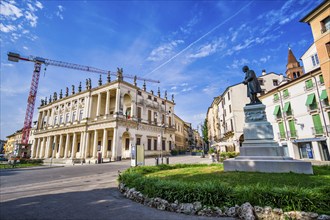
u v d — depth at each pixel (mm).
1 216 5590
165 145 51781
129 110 44500
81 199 7625
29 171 22109
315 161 24203
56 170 22500
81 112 47250
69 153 51531
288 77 38531
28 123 64250
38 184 12719
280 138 30891
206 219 5031
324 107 24422
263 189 5223
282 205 4820
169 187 6227
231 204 5285
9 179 15594
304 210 4602
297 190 4957
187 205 5590
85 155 41750
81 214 5645
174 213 5566
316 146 25500
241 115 37625
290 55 39438
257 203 5047
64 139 53750
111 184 11445
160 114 53156
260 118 11031
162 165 14961
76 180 14023
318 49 22062
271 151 9914
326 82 21109
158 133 49688
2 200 7988
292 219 4480
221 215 5137
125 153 40438
